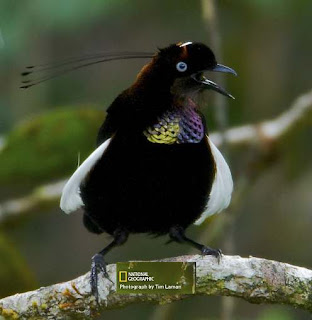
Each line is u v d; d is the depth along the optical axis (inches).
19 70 563.2
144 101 327.3
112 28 663.8
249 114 573.6
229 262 307.6
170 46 333.4
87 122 441.4
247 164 495.8
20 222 491.2
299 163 511.8
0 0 515.2
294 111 495.2
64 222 660.7
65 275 652.7
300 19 569.6
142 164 326.6
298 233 616.4
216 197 337.4
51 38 617.3
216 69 332.5
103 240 659.4
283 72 595.8
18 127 440.5
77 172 326.0
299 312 546.9
